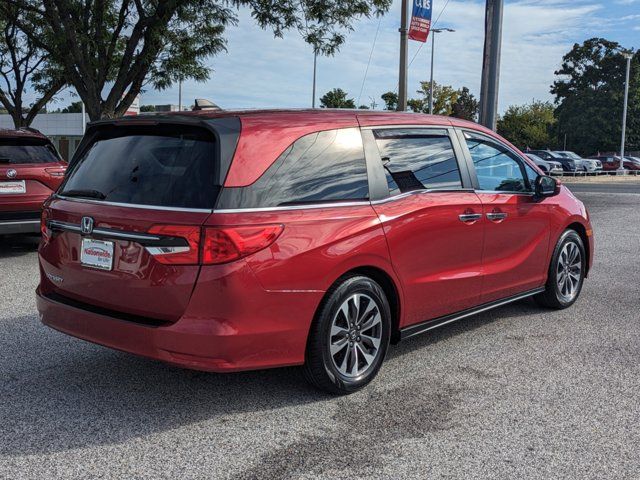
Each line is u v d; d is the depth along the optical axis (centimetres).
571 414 369
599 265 844
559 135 7456
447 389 406
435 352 479
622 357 469
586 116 7088
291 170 367
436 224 440
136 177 368
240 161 348
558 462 313
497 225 498
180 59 1462
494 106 1230
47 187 831
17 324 539
